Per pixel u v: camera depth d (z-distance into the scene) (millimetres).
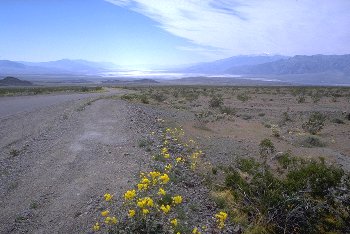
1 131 15086
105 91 53000
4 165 9375
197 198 6996
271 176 7141
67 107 23391
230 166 9805
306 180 6906
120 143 11383
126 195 5098
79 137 12555
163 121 17859
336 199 6609
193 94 45562
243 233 5715
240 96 40281
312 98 37938
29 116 19750
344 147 14805
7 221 5867
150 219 5148
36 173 8398
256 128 18781
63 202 6508
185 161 10039
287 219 6012
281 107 30375
